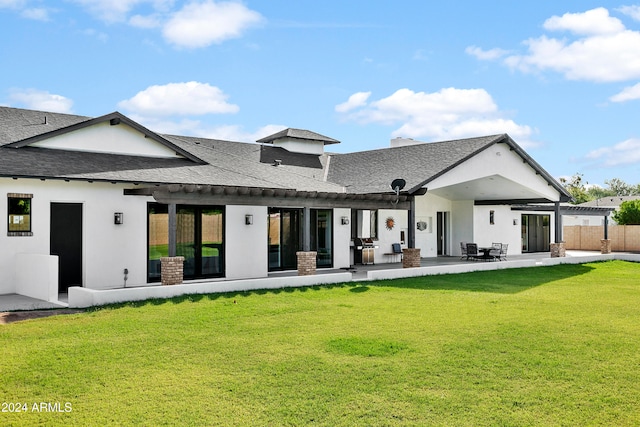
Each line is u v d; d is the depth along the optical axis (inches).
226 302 514.6
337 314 474.9
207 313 463.5
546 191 1051.3
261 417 246.5
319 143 1115.9
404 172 878.4
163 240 663.8
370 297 569.3
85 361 322.3
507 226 1270.9
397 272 737.0
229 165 826.8
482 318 462.6
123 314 451.8
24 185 557.6
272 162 962.1
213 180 684.1
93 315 447.2
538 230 1403.8
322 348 359.3
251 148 1013.8
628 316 476.4
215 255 705.6
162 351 346.9
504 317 467.8
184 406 257.6
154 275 655.1
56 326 406.3
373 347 361.4
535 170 1014.4
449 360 332.8
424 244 1125.1
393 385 288.5
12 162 559.5
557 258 1000.2
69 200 586.6
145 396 269.3
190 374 303.3
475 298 570.6
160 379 294.2
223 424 238.5
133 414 247.8
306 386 286.0
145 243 643.5
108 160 653.3
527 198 1119.0
